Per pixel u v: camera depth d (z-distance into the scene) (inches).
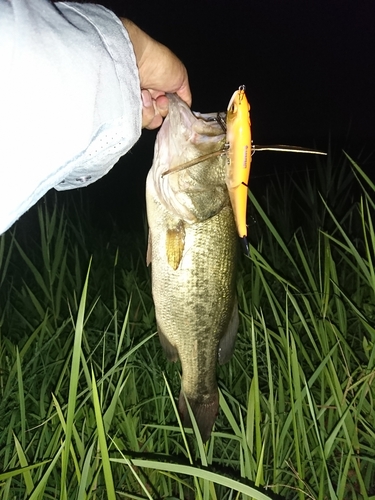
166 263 18.0
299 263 35.9
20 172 9.5
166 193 17.4
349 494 19.9
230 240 18.3
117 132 11.8
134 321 29.4
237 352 25.4
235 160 13.8
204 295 18.4
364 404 20.3
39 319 30.3
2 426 20.5
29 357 25.2
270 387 16.9
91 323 30.2
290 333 20.4
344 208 43.8
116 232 50.0
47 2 10.6
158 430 20.7
